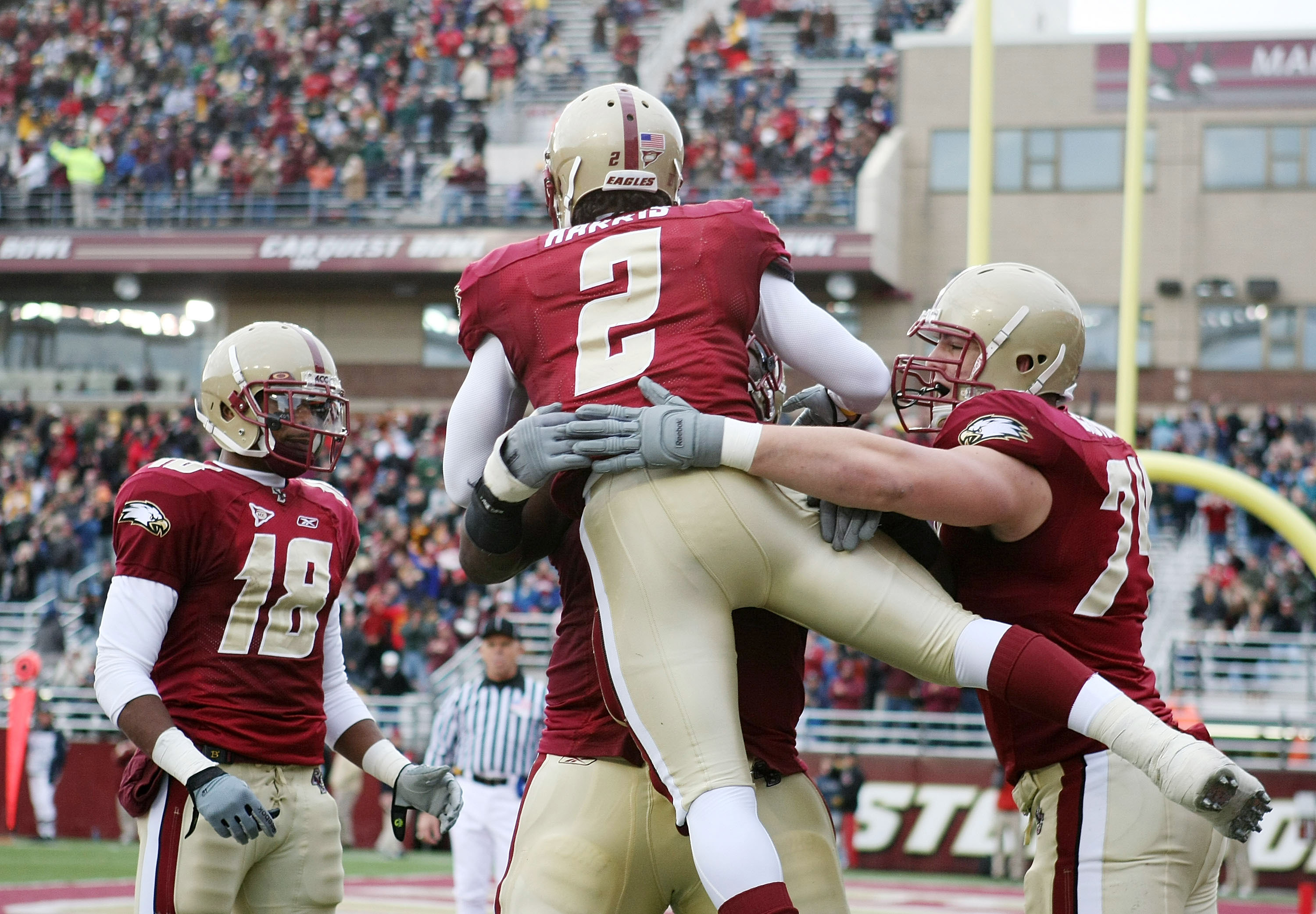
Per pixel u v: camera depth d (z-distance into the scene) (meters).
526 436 9.92
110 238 84.06
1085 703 9.38
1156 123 81.94
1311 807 45.25
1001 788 46.75
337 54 94.94
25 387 88.56
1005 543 10.62
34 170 87.25
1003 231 83.00
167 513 13.05
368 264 82.12
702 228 10.40
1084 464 10.45
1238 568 55.31
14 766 37.56
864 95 86.75
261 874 13.35
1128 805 10.38
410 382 87.25
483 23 95.94
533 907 11.10
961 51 83.25
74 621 61.03
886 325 82.50
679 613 9.70
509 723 23.38
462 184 83.00
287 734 13.41
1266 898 43.62
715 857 9.38
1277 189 80.56
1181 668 51.12
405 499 67.69
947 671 9.66
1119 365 33.78
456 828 23.69
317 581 13.71
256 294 88.50
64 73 96.38
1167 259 81.44
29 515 69.31
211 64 95.19
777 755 10.88
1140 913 10.25
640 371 10.09
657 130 11.09
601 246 10.45
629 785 11.20
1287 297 80.12
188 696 13.15
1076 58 82.31
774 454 9.52
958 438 10.48
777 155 82.81
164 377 88.56
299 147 86.44
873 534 9.89
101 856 45.41
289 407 13.49
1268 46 80.81
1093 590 10.59
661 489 9.77
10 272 85.12
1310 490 62.06
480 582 11.61
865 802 48.62
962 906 36.25
